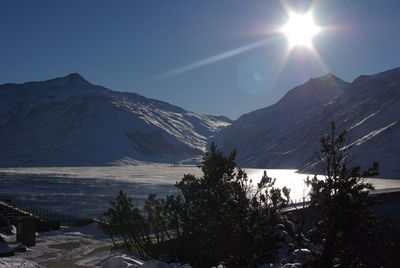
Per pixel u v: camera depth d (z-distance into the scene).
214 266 16.80
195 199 19.72
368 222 14.05
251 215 17.53
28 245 25.42
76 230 31.97
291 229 16.95
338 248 13.70
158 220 21.77
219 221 17.33
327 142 14.33
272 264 15.77
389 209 45.41
